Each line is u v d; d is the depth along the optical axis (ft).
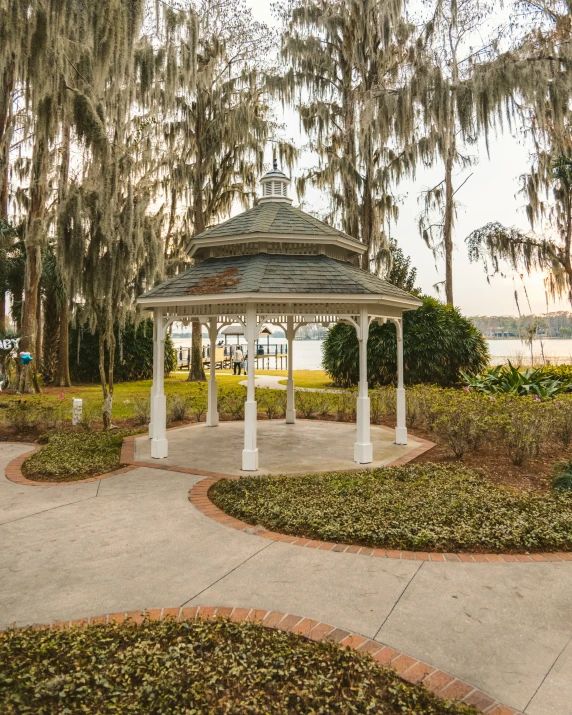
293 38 55.93
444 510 16.35
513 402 30.27
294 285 22.99
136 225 32.48
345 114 57.36
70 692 7.84
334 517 15.89
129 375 70.44
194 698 7.72
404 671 8.65
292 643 9.29
